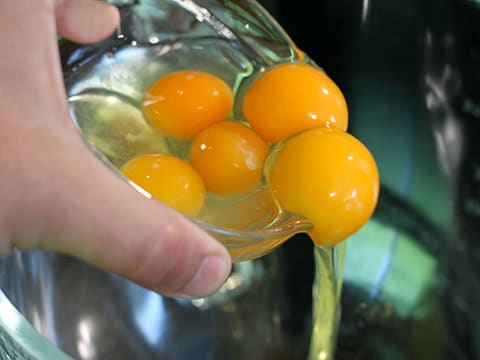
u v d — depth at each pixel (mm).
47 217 188
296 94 243
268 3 384
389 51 373
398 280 372
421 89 373
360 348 361
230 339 354
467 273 368
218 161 233
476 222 372
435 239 375
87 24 241
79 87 243
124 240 187
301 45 384
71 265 315
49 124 187
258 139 243
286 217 229
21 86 188
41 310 298
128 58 258
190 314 351
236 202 236
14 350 224
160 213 187
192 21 265
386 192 381
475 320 358
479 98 360
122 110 246
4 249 204
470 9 351
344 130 257
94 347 316
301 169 228
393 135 380
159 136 251
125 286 332
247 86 261
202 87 247
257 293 371
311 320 365
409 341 357
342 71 383
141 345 331
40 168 184
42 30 194
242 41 267
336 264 277
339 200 228
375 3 365
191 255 191
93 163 187
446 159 374
